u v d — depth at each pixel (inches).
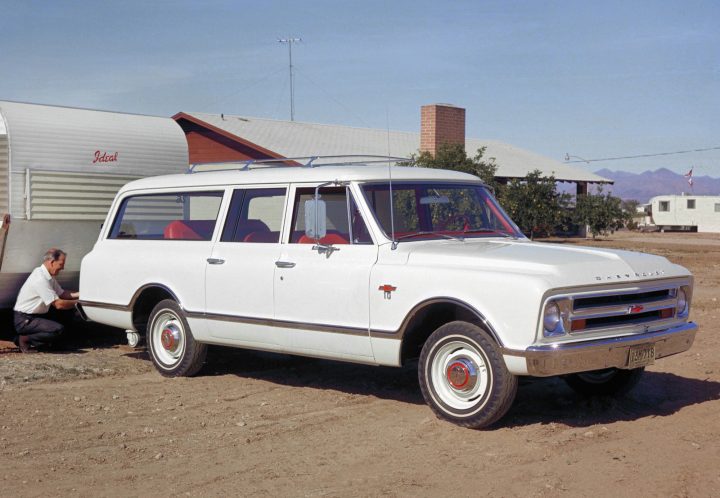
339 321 285.3
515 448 238.8
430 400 266.4
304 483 213.6
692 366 354.9
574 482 209.9
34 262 409.7
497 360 248.7
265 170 326.0
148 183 365.1
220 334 326.3
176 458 235.9
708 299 611.2
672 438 247.4
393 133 1382.9
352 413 283.9
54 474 222.8
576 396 304.3
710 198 2389.3
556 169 1633.9
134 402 302.5
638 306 261.7
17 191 401.1
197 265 331.6
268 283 306.0
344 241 289.9
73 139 419.2
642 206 2842.0
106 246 372.8
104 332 469.4
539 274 246.8
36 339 400.8
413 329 272.5
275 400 304.7
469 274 254.4
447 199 306.2
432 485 210.1
